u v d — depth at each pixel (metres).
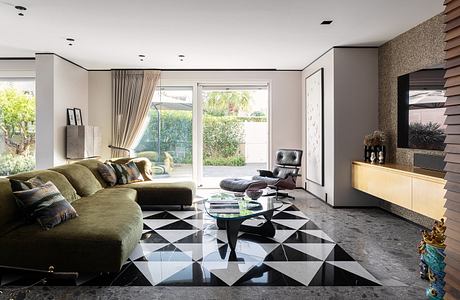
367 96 5.10
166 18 3.86
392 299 2.27
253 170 7.27
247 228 3.81
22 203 2.66
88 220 2.84
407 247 3.31
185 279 2.58
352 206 5.12
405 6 3.51
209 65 6.42
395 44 4.62
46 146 5.46
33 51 5.36
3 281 2.51
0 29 4.27
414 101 4.13
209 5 3.49
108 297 2.29
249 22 4.00
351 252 3.17
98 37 4.61
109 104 6.82
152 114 6.93
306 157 6.58
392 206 4.73
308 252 3.17
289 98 6.87
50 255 2.48
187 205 5.00
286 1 3.38
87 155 5.90
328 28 4.23
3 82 6.16
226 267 2.81
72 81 6.13
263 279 2.58
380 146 4.71
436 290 2.22
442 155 3.56
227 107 7.17
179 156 7.02
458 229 1.62
